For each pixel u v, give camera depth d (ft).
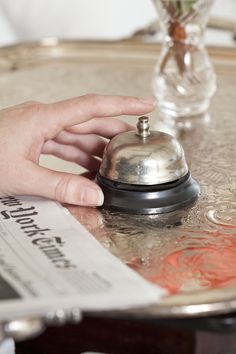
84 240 1.88
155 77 2.95
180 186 2.11
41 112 2.12
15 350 1.89
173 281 1.73
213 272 1.77
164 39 2.90
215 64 3.42
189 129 2.75
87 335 1.77
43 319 1.50
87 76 3.36
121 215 2.06
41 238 1.89
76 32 5.26
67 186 2.07
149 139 2.13
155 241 1.93
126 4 5.50
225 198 2.17
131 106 2.15
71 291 1.57
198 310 1.59
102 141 2.36
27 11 5.09
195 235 1.96
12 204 2.10
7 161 2.08
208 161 2.44
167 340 1.68
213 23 4.05
